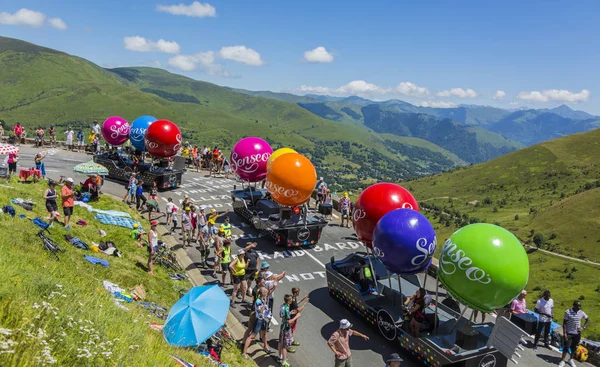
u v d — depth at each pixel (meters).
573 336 13.15
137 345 8.33
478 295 11.06
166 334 10.14
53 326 7.22
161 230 22.89
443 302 15.02
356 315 15.71
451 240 11.72
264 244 22.36
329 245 22.98
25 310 7.07
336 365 11.05
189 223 20.89
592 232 165.88
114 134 31.70
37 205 19.45
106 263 15.36
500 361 12.00
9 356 5.64
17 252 11.30
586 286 127.94
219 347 11.77
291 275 19.05
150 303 13.74
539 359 13.87
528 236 176.00
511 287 10.84
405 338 13.03
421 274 19.83
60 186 24.75
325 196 28.94
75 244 16.14
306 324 15.12
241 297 16.62
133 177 26.02
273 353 13.23
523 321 14.71
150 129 29.39
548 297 14.52
